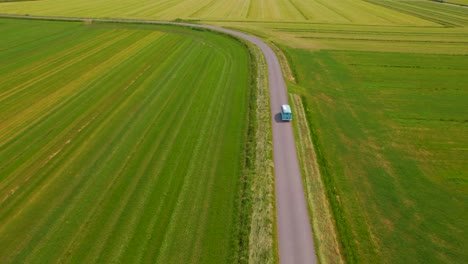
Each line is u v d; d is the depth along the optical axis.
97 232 25.00
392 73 56.09
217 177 30.58
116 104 44.00
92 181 30.22
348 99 47.34
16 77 53.12
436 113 43.22
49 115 41.66
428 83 52.12
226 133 37.34
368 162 33.78
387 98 47.44
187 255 23.20
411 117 42.34
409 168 32.91
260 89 47.75
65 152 34.41
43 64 58.69
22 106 43.97
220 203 27.66
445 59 62.28
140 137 36.66
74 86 49.62
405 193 29.69
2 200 28.33
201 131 37.69
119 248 23.73
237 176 30.75
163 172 31.17
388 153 35.28
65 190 29.17
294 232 25.25
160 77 52.16
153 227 25.38
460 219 26.95
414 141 37.38
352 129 39.75
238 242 24.14
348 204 28.50
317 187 30.06
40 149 35.06
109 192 28.84
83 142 35.97
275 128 38.75
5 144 35.97
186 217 26.25
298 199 28.39
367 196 29.38
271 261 22.81
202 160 32.84
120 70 55.34
